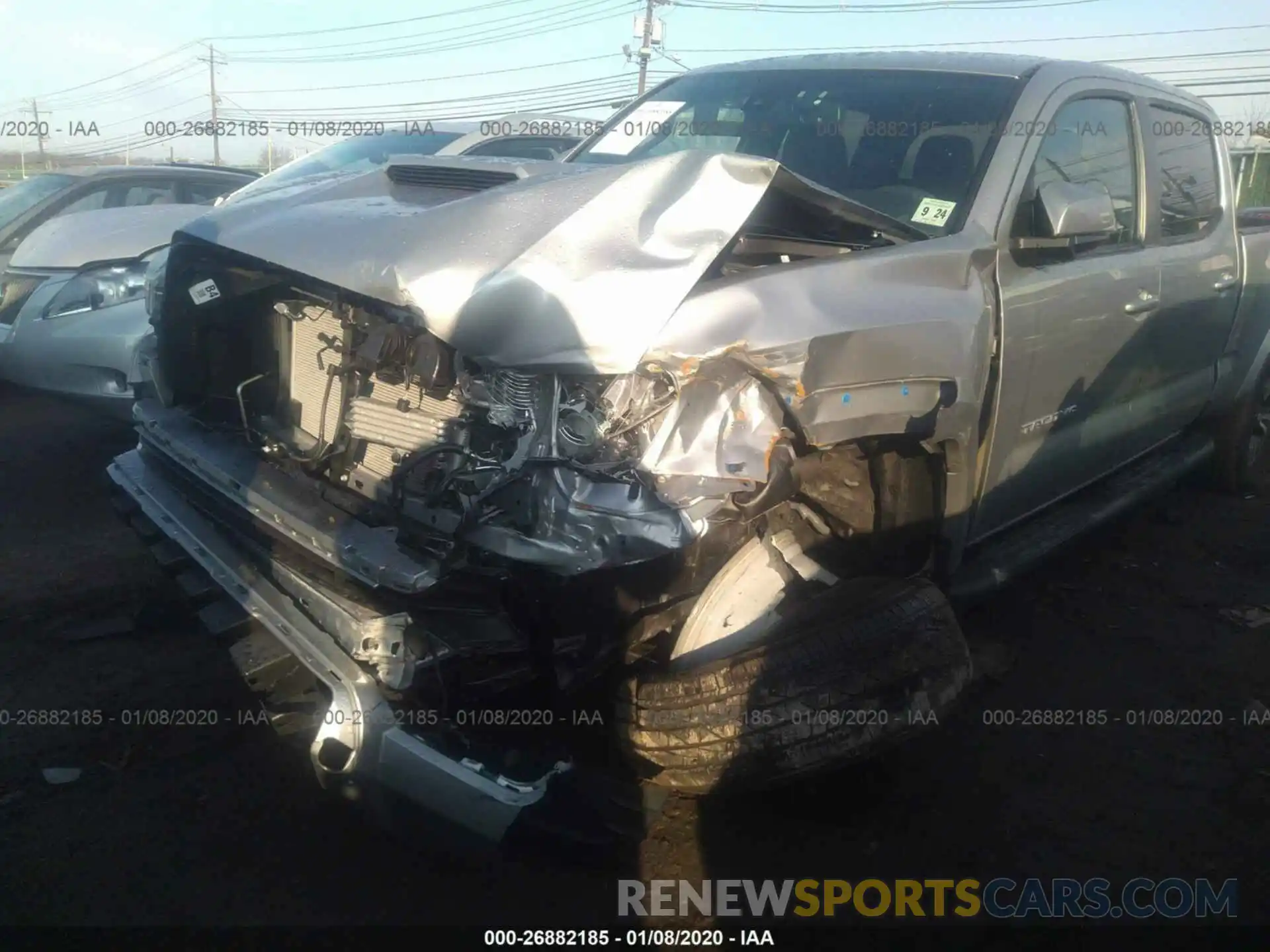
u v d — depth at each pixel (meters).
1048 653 4.28
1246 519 5.89
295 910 2.77
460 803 2.27
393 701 2.37
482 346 2.44
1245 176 18.70
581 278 2.46
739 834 3.12
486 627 2.44
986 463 3.44
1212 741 3.69
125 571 4.79
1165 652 4.32
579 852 2.38
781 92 4.29
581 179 2.80
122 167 8.74
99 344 5.80
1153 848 3.12
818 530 3.12
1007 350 3.40
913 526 3.32
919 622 2.79
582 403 2.43
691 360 2.46
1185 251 4.70
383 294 2.58
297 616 2.63
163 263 3.62
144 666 3.96
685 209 2.67
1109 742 3.66
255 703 3.73
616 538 2.35
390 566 2.45
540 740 2.51
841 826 3.15
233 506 3.01
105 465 6.37
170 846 2.99
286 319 3.21
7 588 4.57
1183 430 5.43
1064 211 3.48
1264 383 6.09
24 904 2.74
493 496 2.40
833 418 2.77
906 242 3.21
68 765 3.34
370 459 2.84
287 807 3.18
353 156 8.04
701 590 2.74
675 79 4.80
